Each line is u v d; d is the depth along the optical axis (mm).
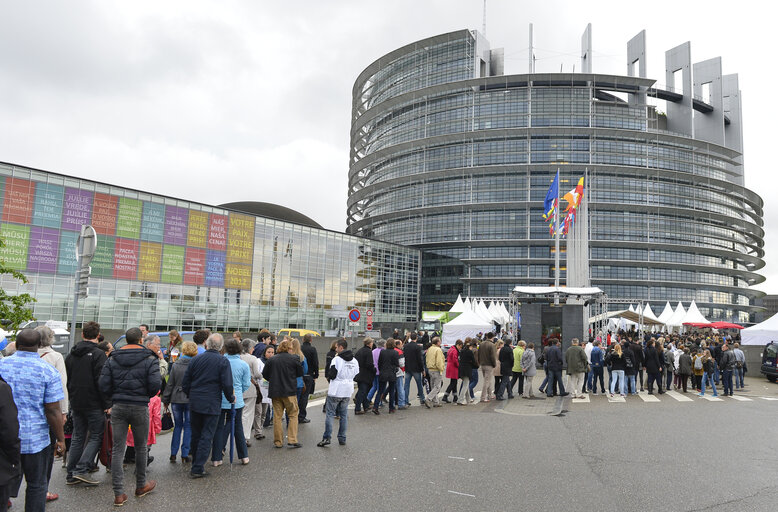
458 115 102438
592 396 17594
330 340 28297
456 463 8227
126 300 49062
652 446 9523
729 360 17938
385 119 114812
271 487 6953
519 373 17578
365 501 6355
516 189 95562
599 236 93188
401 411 14070
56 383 5305
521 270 94375
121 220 49250
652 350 18422
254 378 9648
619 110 98375
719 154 106438
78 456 7289
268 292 63375
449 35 105625
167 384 8547
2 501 4160
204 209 56531
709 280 99438
